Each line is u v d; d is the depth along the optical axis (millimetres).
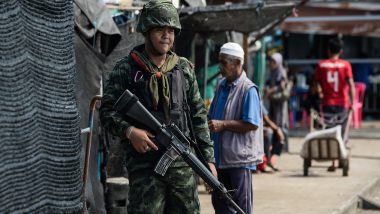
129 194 6141
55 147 5039
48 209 5004
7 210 4629
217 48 12891
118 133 5992
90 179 9391
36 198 4887
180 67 6188
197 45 13312
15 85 4707
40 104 4926
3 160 4590
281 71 17453
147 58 6098
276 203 11555
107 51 10141
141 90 6047
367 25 23047
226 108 8297
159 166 5934
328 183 13805
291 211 10852
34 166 4863
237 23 12188
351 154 18625
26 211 4797
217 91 8500
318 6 23469
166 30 6004
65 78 5102
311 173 15242
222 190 6262
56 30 5047
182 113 6121
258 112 8281
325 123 16438
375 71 30047
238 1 14922
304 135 23531
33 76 4871
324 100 16344
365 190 13234
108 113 6070
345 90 16234
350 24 22984
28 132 4809
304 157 14766
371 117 30266
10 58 4672
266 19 12062
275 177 14625
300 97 27484
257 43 17094
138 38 10703
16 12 4719
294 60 29219
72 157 5148
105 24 9648
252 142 8258
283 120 17844
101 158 9938
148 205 6031
